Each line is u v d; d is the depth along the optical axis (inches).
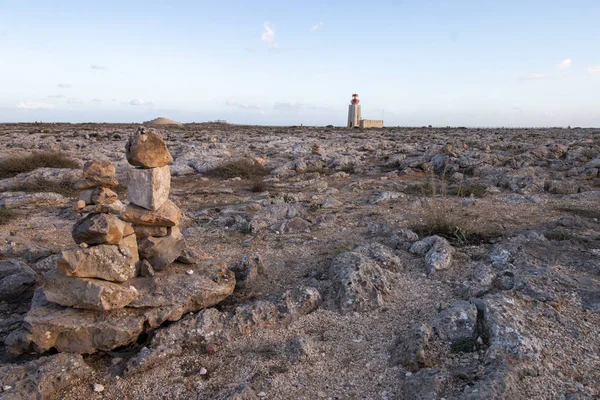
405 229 292.8
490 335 165.5
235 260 263.3
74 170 556.4
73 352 167.2
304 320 193.6
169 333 177.0
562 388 140.0
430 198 403.2
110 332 167.5
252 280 233.5
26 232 327.9
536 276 206.7
